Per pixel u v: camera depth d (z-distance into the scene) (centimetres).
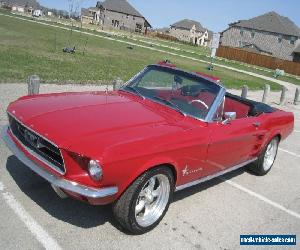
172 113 498
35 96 502
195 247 435
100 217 451
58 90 1105
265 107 692
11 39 2467
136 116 459
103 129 407
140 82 566
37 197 471
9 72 1234
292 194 664
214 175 551
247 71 4078
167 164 434
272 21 7988
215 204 557
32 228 407
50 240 393
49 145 392
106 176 370
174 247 425
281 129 709
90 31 5466
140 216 436
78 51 2448
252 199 605
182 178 472
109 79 1473
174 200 541
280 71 4106
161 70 574
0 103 846
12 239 383
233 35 8325
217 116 521
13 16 5962
